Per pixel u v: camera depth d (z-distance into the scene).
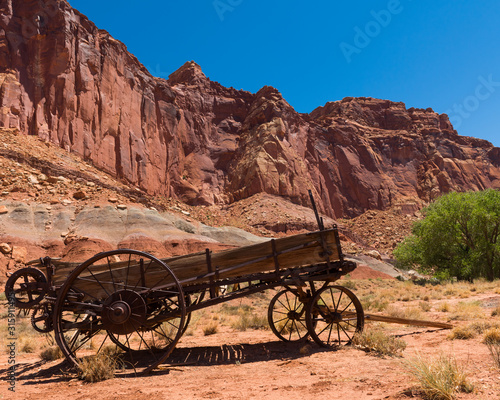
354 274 58.78
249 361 6.19
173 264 6.47
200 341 8.81
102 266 6.43
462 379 3.71
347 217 116.25
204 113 120.12
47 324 6.20
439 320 10.27
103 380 5.26
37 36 72.00
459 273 33.53
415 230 39.72
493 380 3.91
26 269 6.18
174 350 7.35
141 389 4.59
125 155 83.94
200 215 90.44
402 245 41.56
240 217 92.25
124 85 90.94
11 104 64.31
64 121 71.50
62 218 48.91
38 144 64.25
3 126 61.91
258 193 100.12
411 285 28.92
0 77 65.31
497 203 31.98
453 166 133.88
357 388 4.01
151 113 98.25
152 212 57.94
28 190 52.25
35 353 8.53
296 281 6.55
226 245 54.31
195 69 130.00
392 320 7.59
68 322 6.05
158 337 9.38
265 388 4.29
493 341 6.34
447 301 16.36
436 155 135.00
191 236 53.88
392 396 3.59
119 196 59.94
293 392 4.04
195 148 109.06
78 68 77.19
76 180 60.56
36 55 71.50
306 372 5.02
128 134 87.25
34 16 72.50
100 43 87.38
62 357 7.39
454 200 33.91
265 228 85.88
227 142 117.88
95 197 56.12
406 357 5.56
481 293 18.94
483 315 10.34
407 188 125.69
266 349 7.01
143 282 6.32
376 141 134.88
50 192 54.31
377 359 5.54
